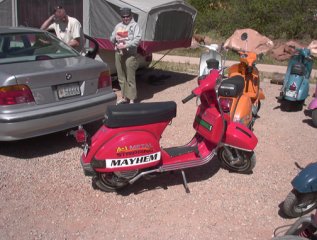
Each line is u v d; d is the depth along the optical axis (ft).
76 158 17.10
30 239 11.91
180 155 14.57
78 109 17.37
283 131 21.18
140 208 13.61
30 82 15.92
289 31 51.34
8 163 16.47
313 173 12.33
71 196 14.19
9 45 18.20
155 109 13.52
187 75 34.30
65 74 16.93
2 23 27.25
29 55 18.26
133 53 23.62
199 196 14.43
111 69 27.66
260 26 53.36
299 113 24.32
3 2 26.76
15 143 18.44
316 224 9.46
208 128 14.55
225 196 14.49
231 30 53.88
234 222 13.01
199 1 60.23
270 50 44.14
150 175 14.26
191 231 12.46
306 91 23.93
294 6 53.72
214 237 12.21
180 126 21.36
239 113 17.19
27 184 14.87
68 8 26.66
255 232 12.53
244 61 20.24
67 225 12.61
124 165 13.44
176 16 28.17
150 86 30.22
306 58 24.07
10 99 15.60
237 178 15.79
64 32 24.12
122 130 13.34
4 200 13.83
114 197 14.20
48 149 17.89
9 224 12.57
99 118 18.62
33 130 16.16
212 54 26.55
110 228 12.51
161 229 12.52
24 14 27.22
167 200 14.12
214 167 16.60
